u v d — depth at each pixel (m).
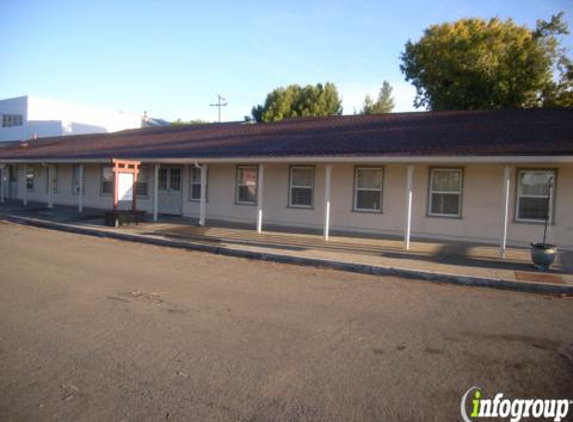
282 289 7.64
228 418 3.39
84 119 50.59
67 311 5.98
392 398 3.77
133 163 16.80
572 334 5.57
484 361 4.62
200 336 5.15
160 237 13.27
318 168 16.02
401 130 15.13
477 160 11.15
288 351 4.77
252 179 17.55
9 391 3.75
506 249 12.30
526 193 12.81
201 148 17.70
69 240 13.02
